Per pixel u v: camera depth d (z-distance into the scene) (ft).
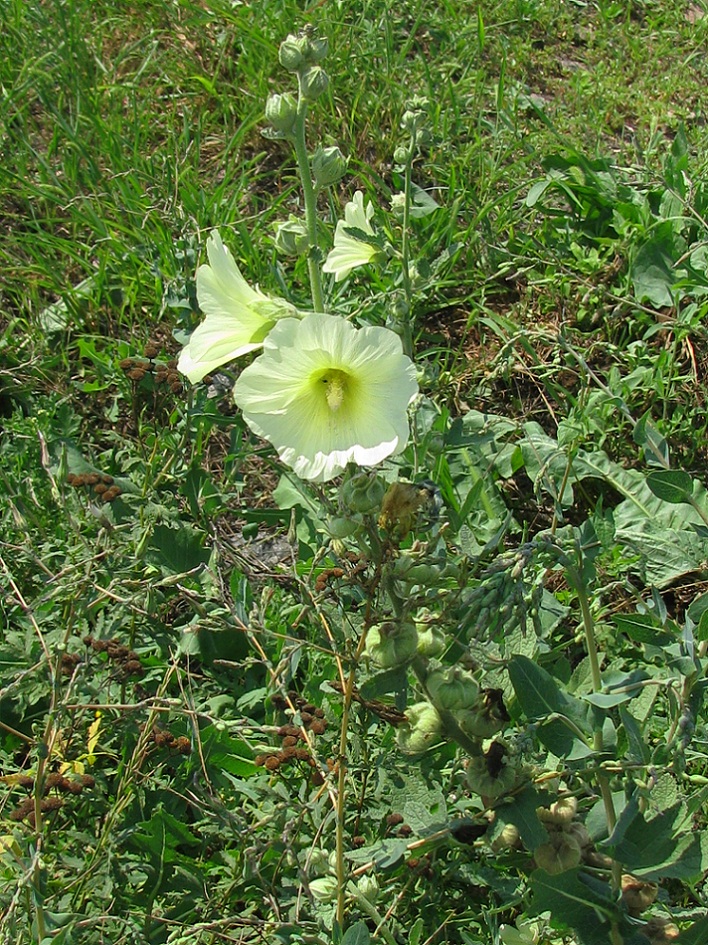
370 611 1.44
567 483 2.41
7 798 1.83
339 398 1.42
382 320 2.74
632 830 1.48
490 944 1.69
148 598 2.01
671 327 2.82
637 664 2.17
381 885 1.78
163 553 2.26
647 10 4.35
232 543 2.59
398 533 1.41
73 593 1.96
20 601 1.83
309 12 3.83
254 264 2.96
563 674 1.77
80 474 2.28
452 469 2.49
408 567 1.45
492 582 1.34
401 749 1.61
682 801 1.48
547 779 1.61
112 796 1.89
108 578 2.12
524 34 4.10
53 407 2.60
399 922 1.77
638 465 2.66
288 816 1.79
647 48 4.09
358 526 1.43
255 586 2.43
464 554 1.66
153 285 3.04
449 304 3.03
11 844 1.73
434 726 1.53
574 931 1.55
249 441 2.56
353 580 1.51
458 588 1.49
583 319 3.00
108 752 1.90
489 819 1.61
